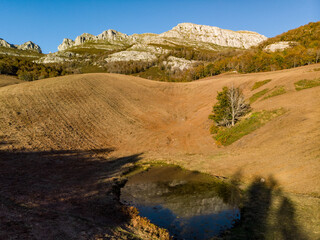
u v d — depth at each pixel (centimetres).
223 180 1962
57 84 5662
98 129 4025
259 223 1188
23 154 2484
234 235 1080
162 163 2677
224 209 1388
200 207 1430
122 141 3759
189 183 1936
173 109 5722
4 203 1159
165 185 1906
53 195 1484
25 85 5394
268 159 2117
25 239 785
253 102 4153
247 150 2516
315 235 1036
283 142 2322
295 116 2767
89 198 1552
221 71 11512
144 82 7825
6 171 1912
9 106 3819
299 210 1288
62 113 4184
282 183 1677
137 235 1041
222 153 2684
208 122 4356
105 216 1262
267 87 4622
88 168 2409
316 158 1806
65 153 2838
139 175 2234
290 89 3991
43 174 2003
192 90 7019
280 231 1098
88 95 5428
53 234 881
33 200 1309
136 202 1542
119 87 6625
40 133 3222
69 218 1108
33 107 4050
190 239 1055
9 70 10438
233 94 3691
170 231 1136
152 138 3916
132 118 4872
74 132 3634
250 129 3089
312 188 1498
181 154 3027
